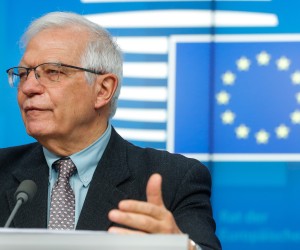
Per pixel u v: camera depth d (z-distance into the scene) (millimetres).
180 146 6027
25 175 3891
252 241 5918
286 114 6000
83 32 3906
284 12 6043
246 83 6043
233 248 5914
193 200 3869
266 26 6055
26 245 2398
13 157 4133
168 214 2773
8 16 6211
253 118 6020
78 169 3836
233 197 5957
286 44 6027
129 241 2398
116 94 4047
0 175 4008
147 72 6086
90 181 3846
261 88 6027
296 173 5945
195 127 6039
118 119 6062
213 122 6035
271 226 5914
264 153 5984
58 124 3760
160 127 6043
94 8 6156
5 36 6199
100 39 3953
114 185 3820
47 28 3873
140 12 6125
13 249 2395
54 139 3803
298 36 6020
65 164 3846
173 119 6047
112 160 3916
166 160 3994
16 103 6156
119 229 2682
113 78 3990
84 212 3689
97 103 3928
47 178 3857
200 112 6043
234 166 5992
